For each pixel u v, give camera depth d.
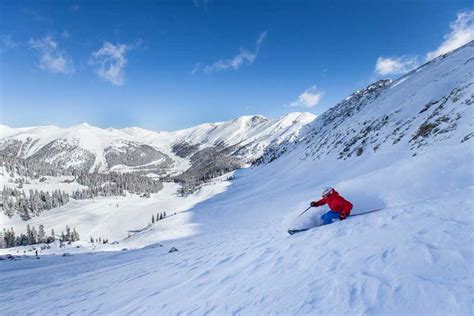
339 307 5.06
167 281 10.33
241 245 13.73
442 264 5.25
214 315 6.27
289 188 81.69
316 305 5.36
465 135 31.64
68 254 41.22
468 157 13.61
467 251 5.38
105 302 9.41
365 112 108.19
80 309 9.18
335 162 80.25
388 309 4.58
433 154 14.94
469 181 12.16
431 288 4.69
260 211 64.44
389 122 70.06
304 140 179.88
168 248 31.33
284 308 5.62
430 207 8.63
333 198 11.93
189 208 142.25
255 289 7.06
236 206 82.62
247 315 5.83
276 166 155.00
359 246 7.41
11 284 16.22
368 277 5.68
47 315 9.19
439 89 66.06
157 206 189.50
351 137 89.12
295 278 6.93
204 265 11.20
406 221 8.03
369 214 10.28
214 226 67.81
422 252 5.88
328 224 11.07
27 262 30.89
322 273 6.66
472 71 61.28
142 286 10.59
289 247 9.55
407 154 44.19
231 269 9.46
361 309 4.79
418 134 47.31
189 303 7.38
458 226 6.56
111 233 163.88
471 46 97.00
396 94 96.56
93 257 33.12
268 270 8.16
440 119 43.25
